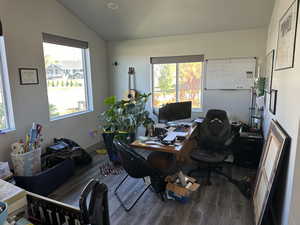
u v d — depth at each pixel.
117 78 4.71
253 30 3.58
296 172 1.46
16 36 2.75
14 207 1.11
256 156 3.16
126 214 2.23
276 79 2.32
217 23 3.55
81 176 3.09
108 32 4.21
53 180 2.71
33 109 3.04
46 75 3.31
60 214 1.14
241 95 3.80
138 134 4.54
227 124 3.02
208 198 2.48
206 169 3.20
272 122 2.29
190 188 2.42
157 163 2.71
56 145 3.18
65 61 3.70
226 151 2.96
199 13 3.35
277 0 2.58
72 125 3.79
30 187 2.45
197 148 3.17
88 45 4.07
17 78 2.79
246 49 3.66
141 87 4.54
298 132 1.44
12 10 2.68
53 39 3.29
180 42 4.07
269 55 2.92
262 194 1.94
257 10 3.12
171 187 2.45
